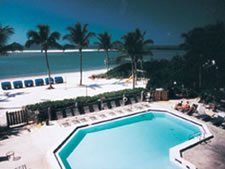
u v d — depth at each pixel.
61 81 38.69
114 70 47.16
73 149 14.71
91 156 13.83
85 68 66.25
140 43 29.92
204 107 21.62
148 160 13.30
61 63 89.25
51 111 18.94
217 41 27.11
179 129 18.09
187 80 29.38
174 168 12.27
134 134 17.19
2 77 47.78
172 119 20.23
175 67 34.97
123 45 30.23
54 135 15.89
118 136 16.84
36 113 17.91
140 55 30.67
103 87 34.41
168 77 32.47
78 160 13.33
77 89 33.03
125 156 13.82
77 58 122.81
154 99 24.97
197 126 17.75
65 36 33.81
